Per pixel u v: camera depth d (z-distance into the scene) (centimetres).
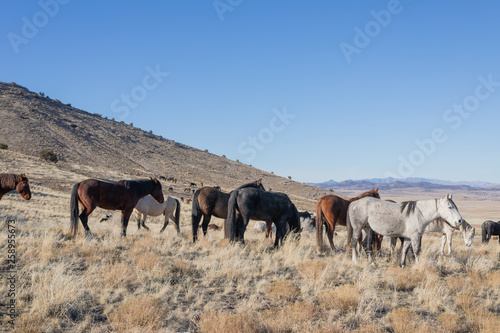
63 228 1236
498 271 901
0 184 1022
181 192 7306
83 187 1095
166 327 525
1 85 16175
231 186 12081
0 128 10594
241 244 1151
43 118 12975
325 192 14688
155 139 17188
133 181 1225
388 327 568
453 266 985
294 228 1286
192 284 748
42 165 6581
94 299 616
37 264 758
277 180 15738
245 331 498
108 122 17312
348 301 638
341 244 1381
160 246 1065
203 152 17900
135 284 710
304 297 687
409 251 1074
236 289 736
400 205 954
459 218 880
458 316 588
